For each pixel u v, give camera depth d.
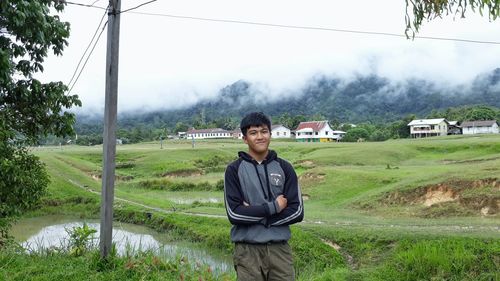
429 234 14.20
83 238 9.53
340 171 31.39
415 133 94.75
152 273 7.67
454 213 19.36
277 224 3.88
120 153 63.84
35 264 7.91
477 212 18.98
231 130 143.50
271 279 3.95
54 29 10.97
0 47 10.07
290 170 4.07
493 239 12.27
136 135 128.75
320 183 30.17
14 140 11.39
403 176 27.88
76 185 35.19
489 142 47.47
